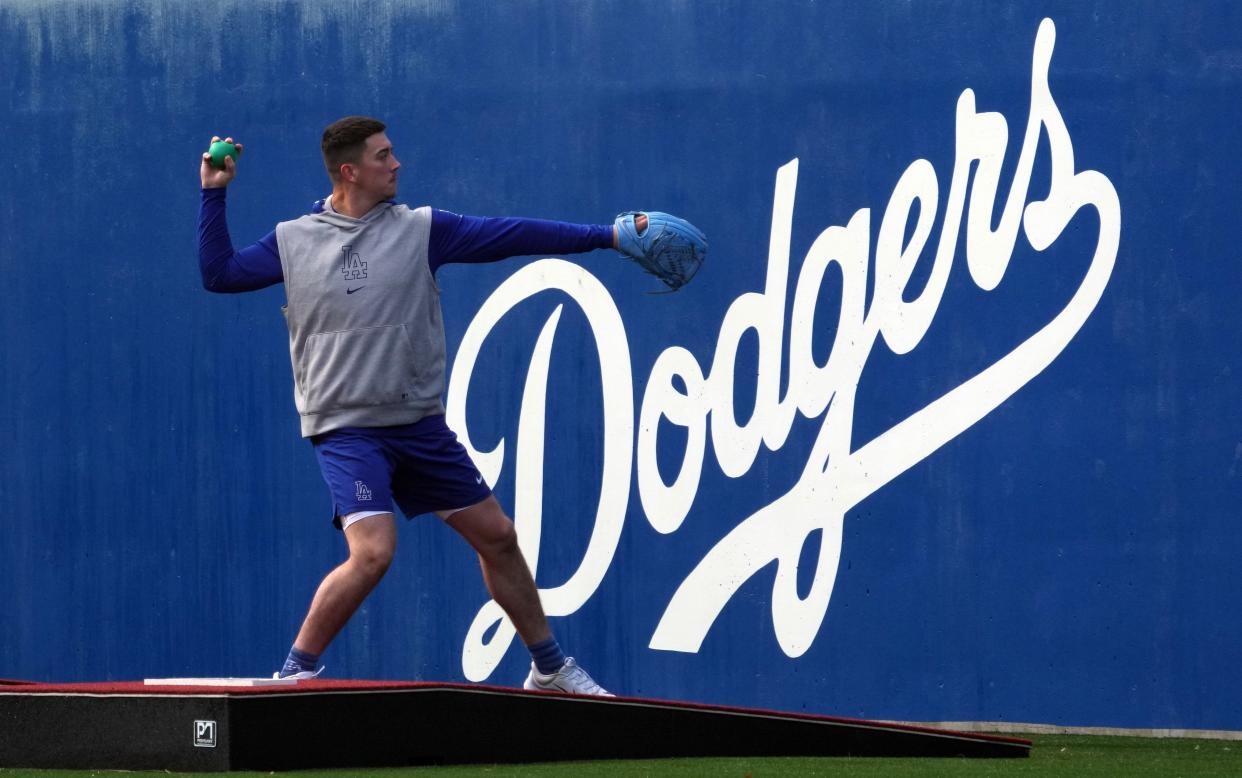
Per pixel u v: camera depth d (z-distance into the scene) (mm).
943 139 21125
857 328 21250
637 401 21781
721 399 21562
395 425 14477
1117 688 20359
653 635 21594
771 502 21359
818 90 21500
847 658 21047
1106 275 20594
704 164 21766
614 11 22109
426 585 22141
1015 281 20844
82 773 12273
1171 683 20219
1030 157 20859
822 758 14422
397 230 14391
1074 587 20516
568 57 22203
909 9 21266
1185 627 20234
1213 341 20328
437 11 22594
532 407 22109
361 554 14164
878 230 21266
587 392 21969
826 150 21438
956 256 21016
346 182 14352
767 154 21594
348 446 14375
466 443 22281
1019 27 20969
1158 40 20594
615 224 14914
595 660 21750
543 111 22266
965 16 21125
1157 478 20375
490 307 22297
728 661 21375
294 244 14383
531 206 22250
